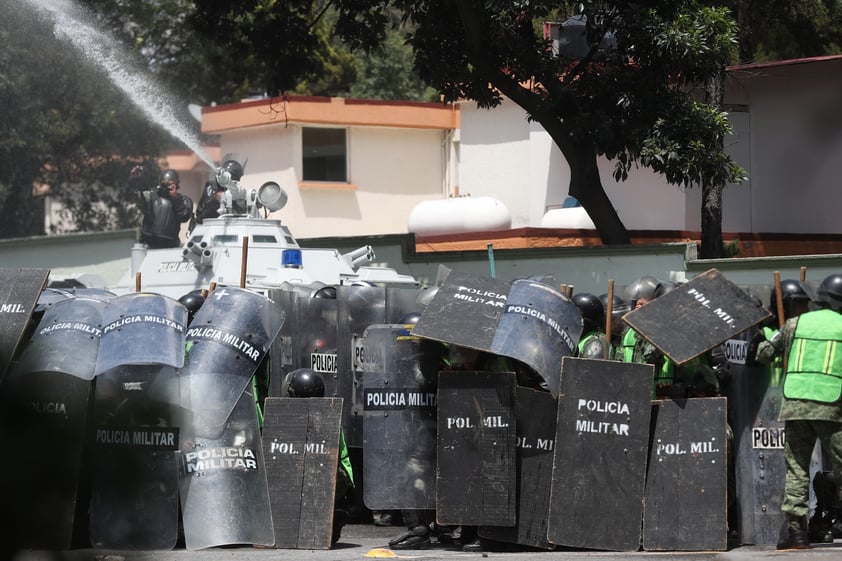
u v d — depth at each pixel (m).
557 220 25.22
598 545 9.45
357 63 42.72
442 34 21.22
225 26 24.33
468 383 9.73
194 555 9.30
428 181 32.59
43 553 9.43
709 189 22.00
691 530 9.44
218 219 18.45
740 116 25.23
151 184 32.34
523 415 9.72
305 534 9.71
